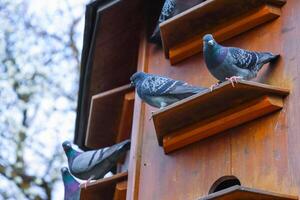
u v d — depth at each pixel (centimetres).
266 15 476
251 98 448
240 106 454
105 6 539
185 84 477
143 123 525
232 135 461
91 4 545
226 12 488
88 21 559
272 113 446
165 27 503
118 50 584
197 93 453
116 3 536
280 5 478
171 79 492
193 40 511
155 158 501
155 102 484
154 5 568
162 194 482
